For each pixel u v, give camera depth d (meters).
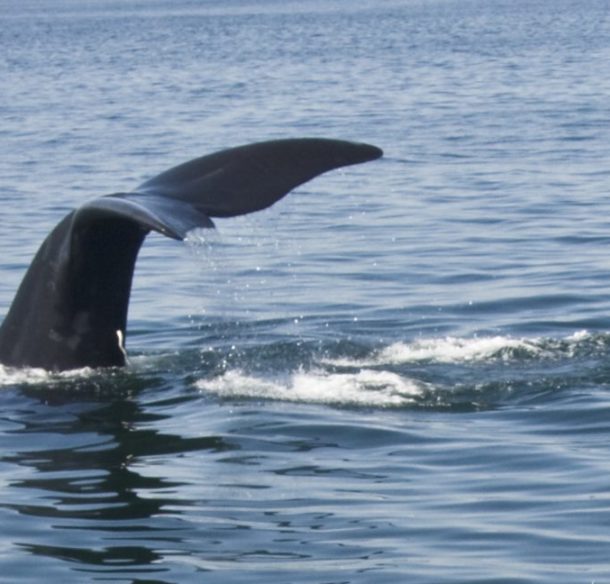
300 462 26.55
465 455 26.80
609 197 59.25
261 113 97.50
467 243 50.72
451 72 126.88
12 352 31.31
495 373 31.52
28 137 87.56
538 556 22.23
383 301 41.81
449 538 23.05
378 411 29.30
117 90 122.44
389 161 71.75
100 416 29.08
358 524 23.66
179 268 47.56
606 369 31.59
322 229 54.53
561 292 42.09
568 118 87.50
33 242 52.28
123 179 68.31
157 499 24.83
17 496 25.11
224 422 28.70
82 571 22.05
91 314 30.95
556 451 26.89
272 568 22.02
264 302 42.03
